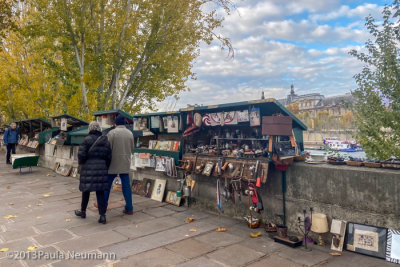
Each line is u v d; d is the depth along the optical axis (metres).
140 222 5.10
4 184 8.82
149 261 3.49
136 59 13.25
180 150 6.35
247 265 3.38
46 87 16.16
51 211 5.81
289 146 4.50
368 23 4.59
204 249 3.87
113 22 12.51
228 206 5.43
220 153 5.62
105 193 5.29
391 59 4.34
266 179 4.71
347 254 3.64
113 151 5.39
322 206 4.08
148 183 7.23
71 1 11.62
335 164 4.21
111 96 14.21
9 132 13.73
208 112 6.10
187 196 6.11
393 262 3.32
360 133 4.65
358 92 4.70
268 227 4.53
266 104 4.94
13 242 4.13
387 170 3.61
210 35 12.36
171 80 14.94
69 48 12.48
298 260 3.50
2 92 18.02
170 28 12.73
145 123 7.39
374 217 3.57
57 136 11.91
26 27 11.99
